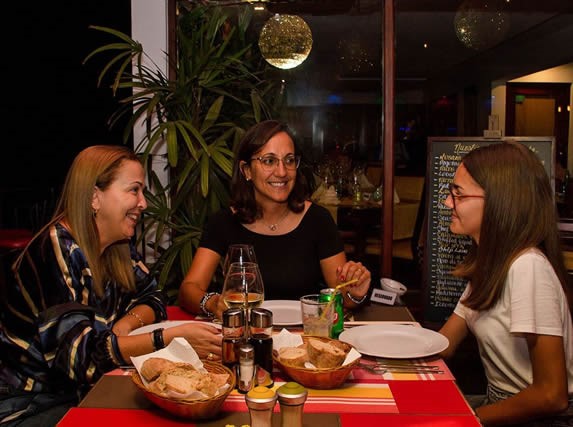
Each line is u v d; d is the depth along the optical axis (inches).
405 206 149.9
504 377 58.0
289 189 80.3
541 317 52.1
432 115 150.8
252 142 79.1
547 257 56.1
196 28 132.7
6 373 56.3
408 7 147.2
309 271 81.0
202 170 109.3
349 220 150.7
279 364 48.9
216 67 120.5
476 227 58.8
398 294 93.0
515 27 155.6
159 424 41.2
